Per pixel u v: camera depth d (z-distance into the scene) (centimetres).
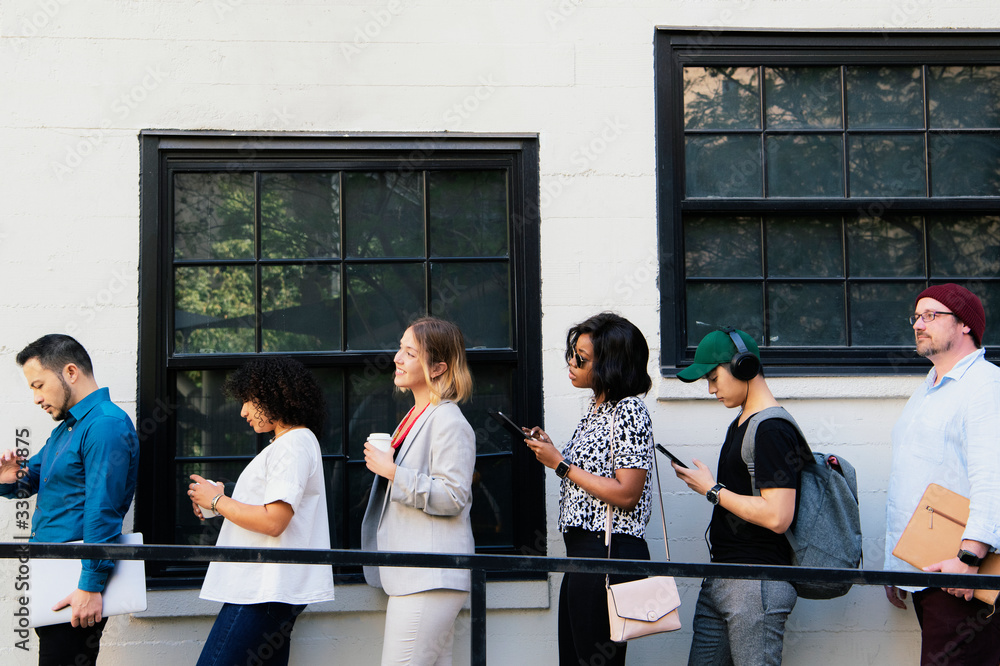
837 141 337
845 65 337
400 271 323
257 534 256
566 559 206
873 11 335
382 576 260
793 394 322
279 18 319
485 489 318
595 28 329
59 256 305
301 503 261
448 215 326
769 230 334
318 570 263
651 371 321
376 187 325
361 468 317
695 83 336
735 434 268
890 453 323
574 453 267
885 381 324
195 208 318
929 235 336
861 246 335
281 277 320
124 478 262
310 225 322
